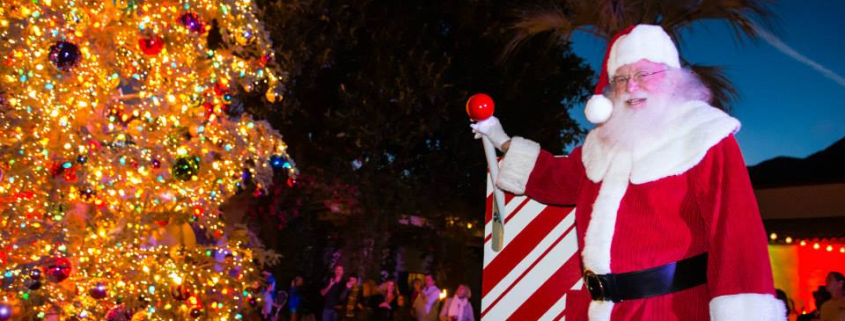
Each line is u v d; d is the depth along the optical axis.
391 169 10.43
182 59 5.55
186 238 5.59
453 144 10.69
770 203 12.67
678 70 2.37
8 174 4.56
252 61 6.10
